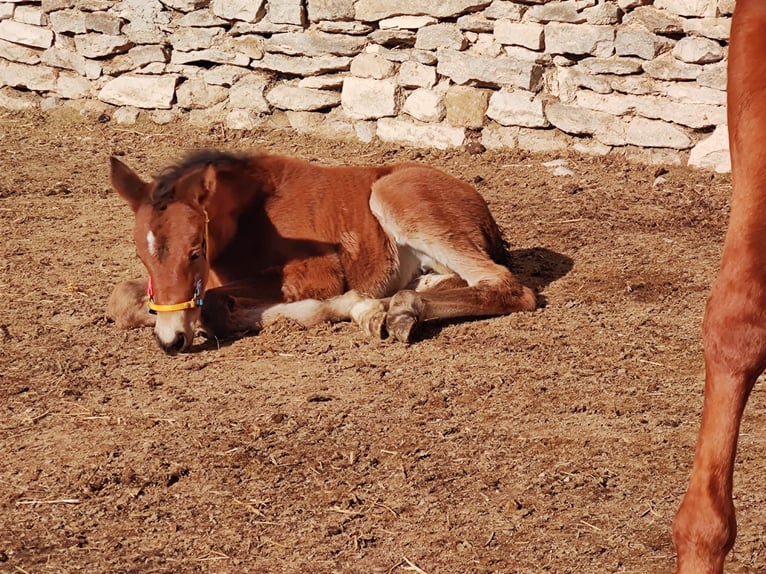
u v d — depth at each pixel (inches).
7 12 243.8
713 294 83.0
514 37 205.0
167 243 125.9
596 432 114.2
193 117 230.7
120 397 121.9
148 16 231.3
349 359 130.0
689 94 193.2
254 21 222.5
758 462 108.4
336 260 139.9
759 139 83.0
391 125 215.5
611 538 99.0
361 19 215.0
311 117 222.5
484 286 139.4
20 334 136.6
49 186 194.7
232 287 135.3
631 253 161.8
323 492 105.4
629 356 130.2
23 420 117.3
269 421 116.6
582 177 193.9
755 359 82.0
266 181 139.5
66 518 102.3
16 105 243.9
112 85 235.0
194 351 132.7
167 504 104.1
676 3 193.3
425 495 104.9
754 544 97.7
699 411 118.0
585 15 199.5
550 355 130.4
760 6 85.8
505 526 100.7
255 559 97.2
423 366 128.0
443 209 142.2
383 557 97.3
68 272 156.0
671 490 105.0
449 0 207.6
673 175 192.4
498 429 115.0
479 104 208.8
